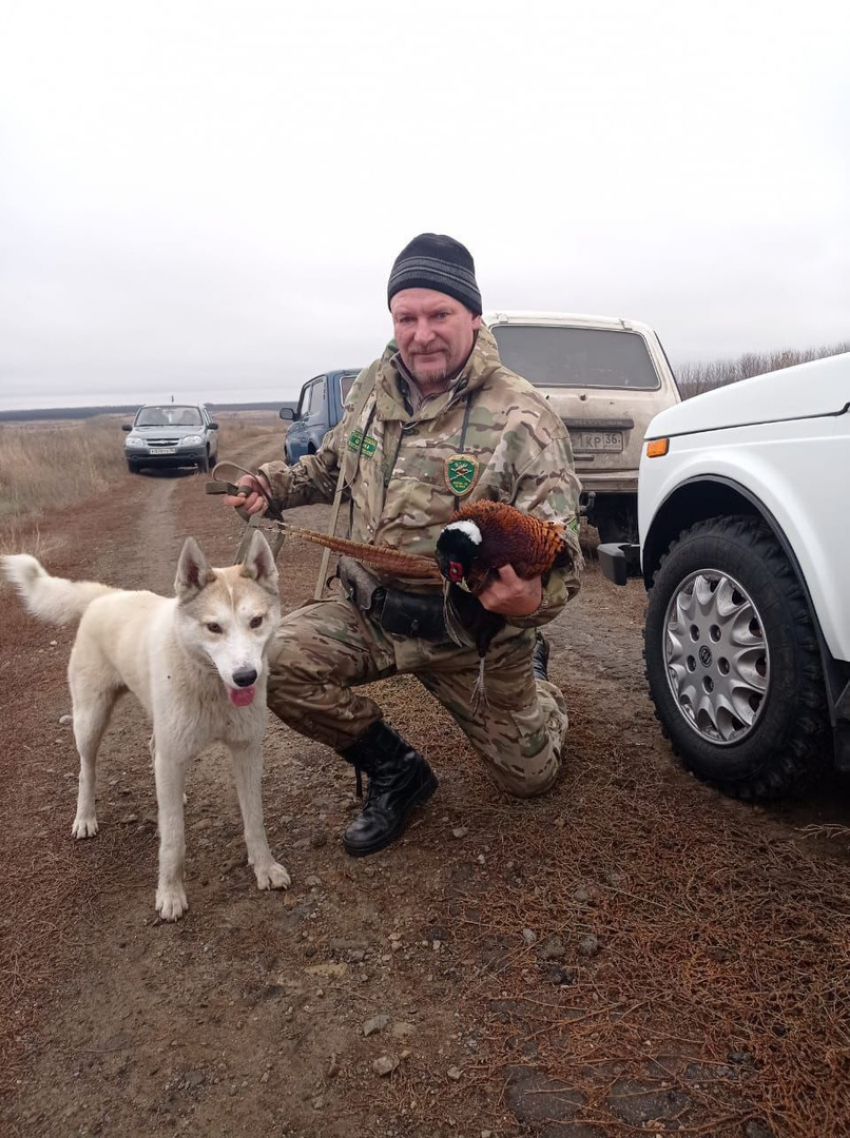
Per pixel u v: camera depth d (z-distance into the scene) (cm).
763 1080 179
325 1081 192
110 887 280
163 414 2205
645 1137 170
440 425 279
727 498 322
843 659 246
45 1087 197
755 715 281
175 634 264
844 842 265
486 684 283
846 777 312
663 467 350
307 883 273
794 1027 192
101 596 351
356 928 247
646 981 212
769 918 230
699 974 212
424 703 421
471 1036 201
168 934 252
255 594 270
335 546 275
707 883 248
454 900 255
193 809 334
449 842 289
